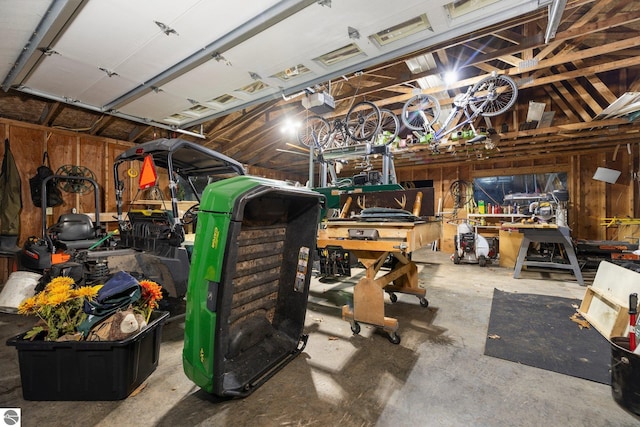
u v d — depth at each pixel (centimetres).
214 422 151
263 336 205
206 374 155
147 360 190
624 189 645
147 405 164
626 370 161
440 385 184
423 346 238
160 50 280
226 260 150
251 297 198
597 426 149
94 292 182
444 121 584
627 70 539
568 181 705
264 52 283
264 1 221
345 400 169
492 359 217
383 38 277
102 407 162
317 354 223
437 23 251
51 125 482
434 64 415
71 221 380
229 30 254
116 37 257
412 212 282
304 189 202
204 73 318
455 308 331
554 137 562
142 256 294
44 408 161
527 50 388
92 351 165
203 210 161
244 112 575
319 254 440
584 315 293
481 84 458
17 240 432
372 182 417
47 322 169
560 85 520
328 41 268
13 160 427
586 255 531
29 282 321
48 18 232
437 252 797
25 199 448
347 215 313
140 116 451
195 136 589
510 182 770
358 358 218
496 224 702
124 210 557
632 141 594
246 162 827
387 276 277
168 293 283
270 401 167
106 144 540
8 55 280
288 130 652
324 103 402
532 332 263
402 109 560
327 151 463
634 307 175
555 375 195
